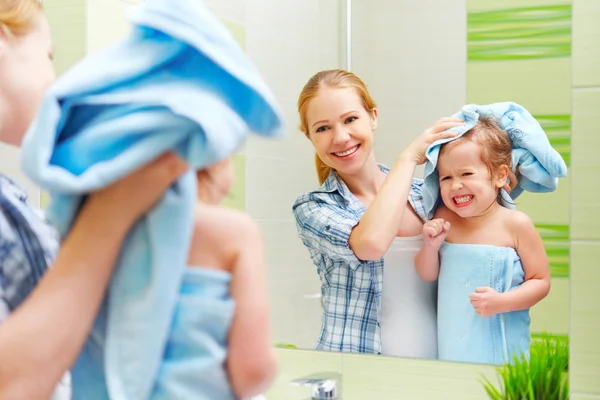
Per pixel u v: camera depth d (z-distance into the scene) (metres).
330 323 1.19
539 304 1.03
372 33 1.15
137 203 0.47
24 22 0.66
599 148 0.96
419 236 1.11
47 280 0.46
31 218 0.63
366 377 1.16
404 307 1.13
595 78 0.96
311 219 1.21
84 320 0.46
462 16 1.08
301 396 1.22
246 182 1.28
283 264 1.25
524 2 1.04
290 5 1.23
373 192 1.15
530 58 1.03
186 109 0.44
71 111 0.48
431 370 1.10
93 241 0.46
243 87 0.50
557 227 1.01
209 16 0.50
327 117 1.19
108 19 1.34
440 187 1.10
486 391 1.06
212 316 0.52
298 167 1.23
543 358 1.02
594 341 0.96
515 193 1.04
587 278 0.97
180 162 0.47
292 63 1.23
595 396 0.96
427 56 1.11
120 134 0.45
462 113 1.08
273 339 1.26
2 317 0.55
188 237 0.50
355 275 1.17
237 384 0.53
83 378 0.54
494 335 1.06
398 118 1.13
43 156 0.44
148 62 0.48
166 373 0.51
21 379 0.44
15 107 0.66
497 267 1.06
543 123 1.02
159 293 0.49
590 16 0.97
